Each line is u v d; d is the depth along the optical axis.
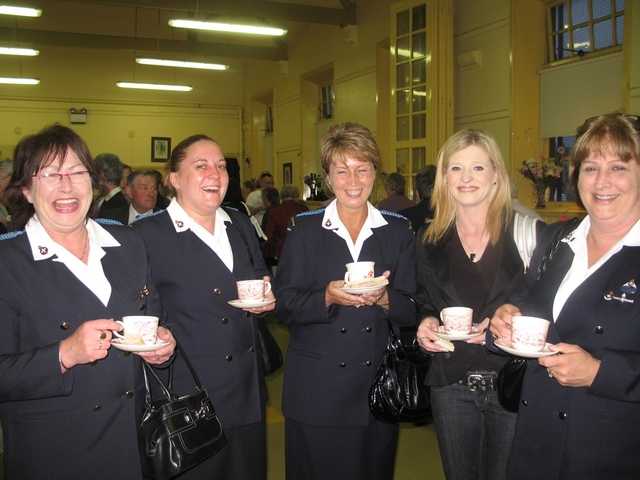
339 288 1.82
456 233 1.98
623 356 1.33
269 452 3.19
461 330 1.70
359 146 1.97
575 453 1.43
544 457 1.50
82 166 1.46
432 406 1.97
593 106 5.53
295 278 2.06
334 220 2.09
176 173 1.97
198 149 1.94
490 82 6.43
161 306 1.73
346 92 9.70
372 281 1.78
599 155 1.42
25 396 1.35
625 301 1.38
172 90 14.04
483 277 1.91
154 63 11.20
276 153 12.82
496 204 1.90
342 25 9.41
